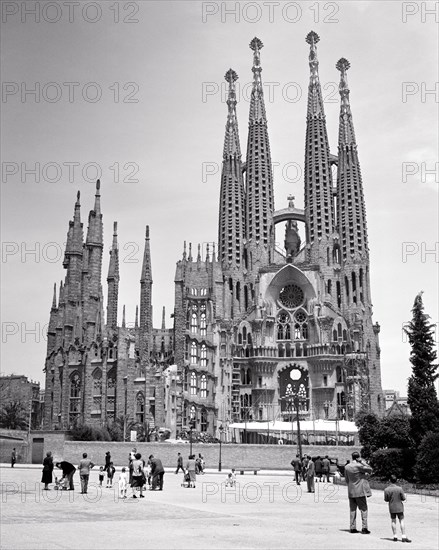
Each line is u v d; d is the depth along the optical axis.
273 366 158.50
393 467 59.75
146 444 93.69
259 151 176.00
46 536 23.38
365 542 24.33
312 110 176.75
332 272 164.00
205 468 93.38
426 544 24.66
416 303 63.91
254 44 186.50
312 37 183.75
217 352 150.12
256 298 162.50
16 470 74.94
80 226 145.62
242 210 175.25
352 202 168.25
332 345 154.25
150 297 140.88
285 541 23.78
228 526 27.98
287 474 81.38
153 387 122.81
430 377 61.75
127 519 29.55
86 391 124.88
